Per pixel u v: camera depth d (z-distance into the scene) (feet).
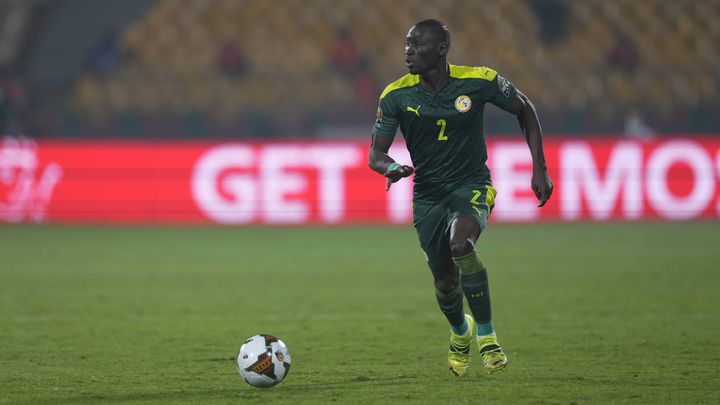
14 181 231.91
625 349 85.15
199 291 127.85
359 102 276.82
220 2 315.58
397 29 308.40
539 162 71.82
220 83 290.56
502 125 264.93
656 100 286.66
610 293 123.54
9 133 265.54
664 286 129.80
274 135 272.92
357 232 209.97
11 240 194.80
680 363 77.92
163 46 306.35
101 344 89.56
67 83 301.02
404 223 228.43
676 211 228.43
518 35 308.19
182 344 89.45
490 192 72.08
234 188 229.45
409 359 81.05
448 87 70.38
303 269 150.92
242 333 95.76
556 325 99.55
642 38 308.40
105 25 320.70
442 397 64.28
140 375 74.08
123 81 293.02
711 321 101.19
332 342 90.12
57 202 232.12
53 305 115.96
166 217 231.09
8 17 317.01
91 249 179.52
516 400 63.05
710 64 299.38
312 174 229.86
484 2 313.94
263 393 66.33
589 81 289.33
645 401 62.75
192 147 231.30
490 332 70.85
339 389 67.56
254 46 304.09
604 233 203.31
